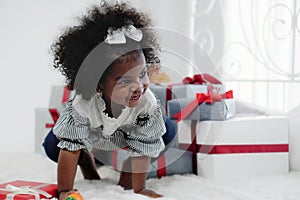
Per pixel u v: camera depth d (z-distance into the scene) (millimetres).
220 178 1192
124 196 937
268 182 1138
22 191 901
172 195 991
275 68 1519
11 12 1962
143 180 1021
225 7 1678
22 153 1727
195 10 1795
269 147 1272
